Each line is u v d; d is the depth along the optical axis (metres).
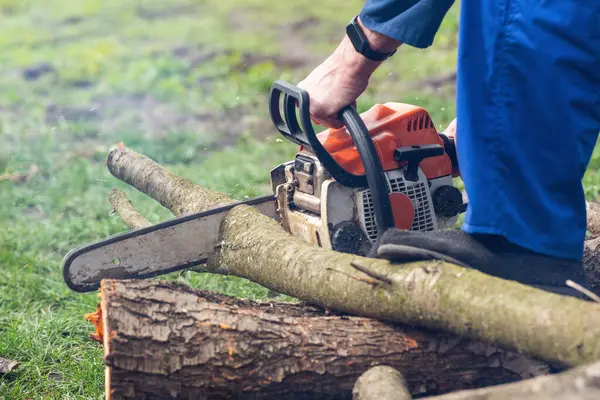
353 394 2.75
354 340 2.90
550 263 2.94
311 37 14.07
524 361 2.95
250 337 2.79
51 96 11.14
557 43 2.77
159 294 2.80
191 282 5.00
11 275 5.25
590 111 2.86
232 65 12.41
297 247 3.34
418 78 10.88
